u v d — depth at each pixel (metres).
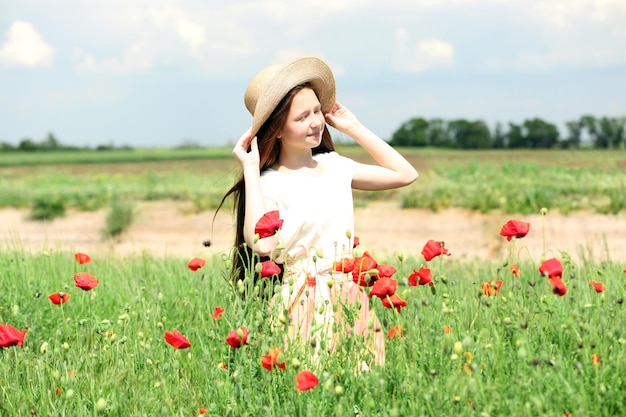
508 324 3.13
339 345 3.06
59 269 5.86
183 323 4.15
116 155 45.56
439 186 15.15
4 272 5.39
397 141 37.91
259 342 3.11
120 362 3.39
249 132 3.70
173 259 7.09
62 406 3.07
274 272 3.23
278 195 3.65
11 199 17.16
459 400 2.65
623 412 2.66
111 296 5.01
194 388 3.30
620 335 3.12
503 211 13.37
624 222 12.35
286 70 3.61
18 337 3.14
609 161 20.45
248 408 2.93
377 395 2.78
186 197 16.12
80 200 16.78
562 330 3.18
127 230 14.28
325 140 3.99
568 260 3.95
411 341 3.06
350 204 3.77
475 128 36.31
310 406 2.71
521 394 2.63
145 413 3.01
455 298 3.82
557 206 13.29
